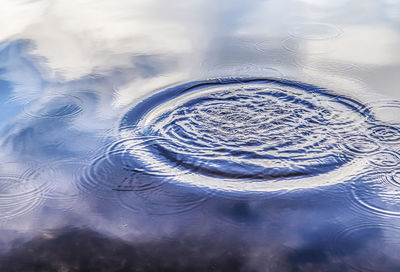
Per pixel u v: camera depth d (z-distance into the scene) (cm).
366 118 131
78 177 115
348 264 95
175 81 148
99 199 109
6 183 113
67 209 107
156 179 115
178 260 96
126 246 99
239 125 132
